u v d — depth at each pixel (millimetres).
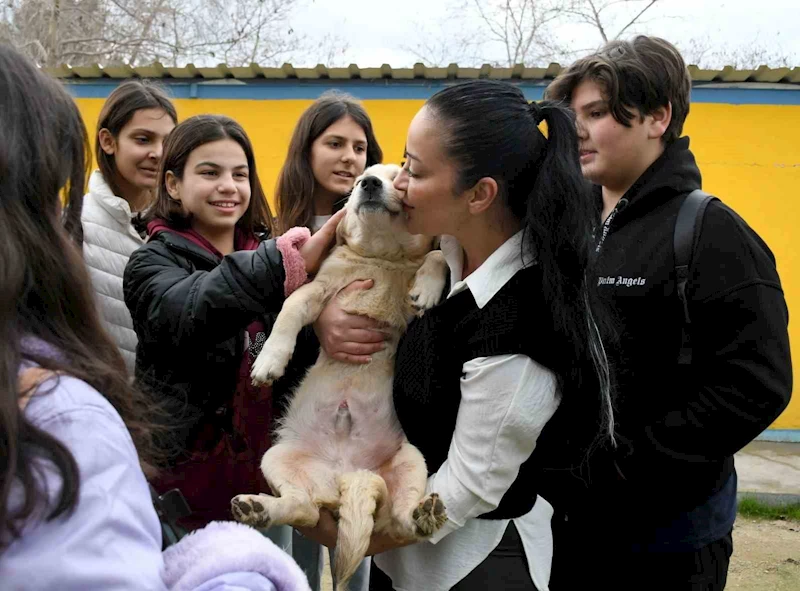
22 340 933
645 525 2129
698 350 2125
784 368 2002
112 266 3078
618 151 2475
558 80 2631
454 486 1864
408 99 7992
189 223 2855
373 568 2273
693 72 7707
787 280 7977
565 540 2311
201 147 2789
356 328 2521
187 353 2312
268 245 2236
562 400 1825
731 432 1999
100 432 892
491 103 1854
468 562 1958
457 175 1843
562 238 1784
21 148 954
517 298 1819
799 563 4801
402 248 2643
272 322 2744
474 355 1839
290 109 8102
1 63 983
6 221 932
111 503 859
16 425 833
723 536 2162
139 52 16250
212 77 8086
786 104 7844
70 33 15734
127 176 3473
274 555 1155
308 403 2531
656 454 2057
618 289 2264
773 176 7914
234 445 2504
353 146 3639
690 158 2463
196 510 2447
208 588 1056
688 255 2139
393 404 2453
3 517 799
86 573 806
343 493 2088
